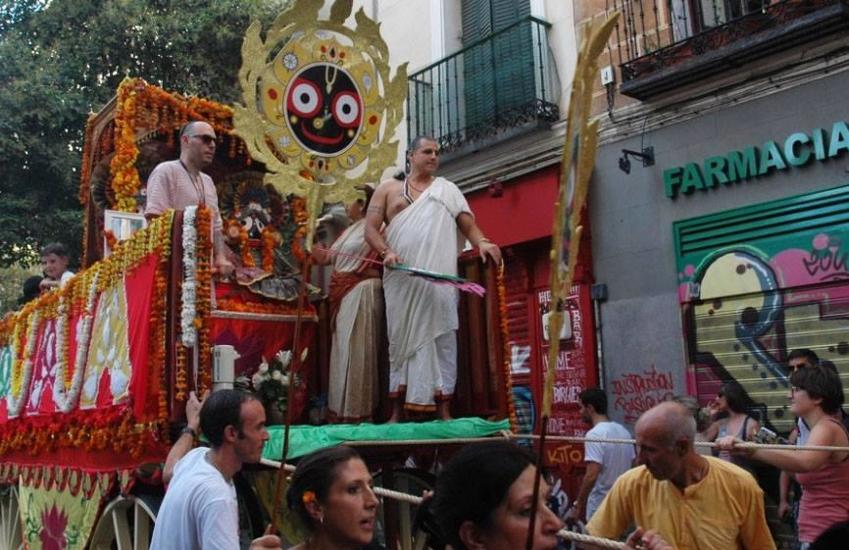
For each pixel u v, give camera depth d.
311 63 5.21
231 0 13.01
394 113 5.50
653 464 2.96
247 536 5.18
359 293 6.09
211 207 6.12
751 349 7.64
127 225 6.16
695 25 8.37
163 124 6.87
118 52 12.85
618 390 8.62
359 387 5.98
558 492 9.01
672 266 8.32
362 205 6.55
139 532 4.90
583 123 1.87
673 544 3.01
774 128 7.65
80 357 5.73
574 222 1.88
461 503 1.93
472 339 5.89
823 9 6.95
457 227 6.00
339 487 2.58
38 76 12.16
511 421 5.56
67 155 12.38
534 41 9.77
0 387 7.69
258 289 6.63
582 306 8.99
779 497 6.32
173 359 4.71
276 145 4.99
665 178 8.39
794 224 7.43
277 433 4.75
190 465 3.41
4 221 12.06
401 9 11.61
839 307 7.09
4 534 7.46
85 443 5.46
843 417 5.43
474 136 10.03
